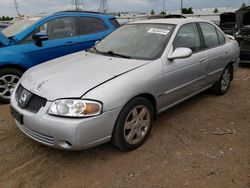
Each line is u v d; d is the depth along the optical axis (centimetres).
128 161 347
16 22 674
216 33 542
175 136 407
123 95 334
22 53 554
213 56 507
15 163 345
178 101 445
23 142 391
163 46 413
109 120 325
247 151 369
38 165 341
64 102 311
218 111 500
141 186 304
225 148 376
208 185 304
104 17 694
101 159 352
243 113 493
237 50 596
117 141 347
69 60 422
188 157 354
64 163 345
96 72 356
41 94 328
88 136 312
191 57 450
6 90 542
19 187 304
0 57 528
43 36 570
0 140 397
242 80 708
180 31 445
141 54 410
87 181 313
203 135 411
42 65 422
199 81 483
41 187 304
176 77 417
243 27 849
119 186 304
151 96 383
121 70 360
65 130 304
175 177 317
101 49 461
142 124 374
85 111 308
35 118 320
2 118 472
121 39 461
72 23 632
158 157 355
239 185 304
